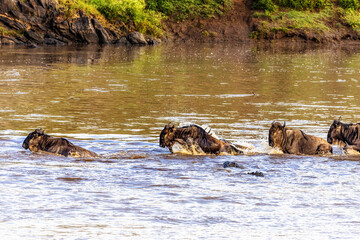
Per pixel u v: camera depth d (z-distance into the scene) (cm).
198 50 15475
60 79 8212
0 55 11725
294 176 3222
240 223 2300
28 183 2841
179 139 3875
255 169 3394
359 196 2792
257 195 2759
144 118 5350
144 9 19650
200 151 3881
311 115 5750
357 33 19988
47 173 3091
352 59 13662
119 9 18225
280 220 2362
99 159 3572
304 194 2806
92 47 15388
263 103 6512
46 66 9950
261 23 19725
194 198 2667
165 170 3281
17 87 7175
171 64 11294
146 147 4056
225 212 2453
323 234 2184
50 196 2609
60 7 16750
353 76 9875
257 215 2423
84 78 8456
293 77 9538
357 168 3484
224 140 4116
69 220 2258
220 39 19188
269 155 3894
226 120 5347
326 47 17938
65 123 4966
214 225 2262
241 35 19475
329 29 19900
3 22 15612
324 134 4691
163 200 2614
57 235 2058
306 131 4825
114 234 2095
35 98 6350
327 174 3291
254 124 5153
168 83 8244
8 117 5134
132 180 3002
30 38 15588
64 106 5897
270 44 18325
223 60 12619
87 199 2583
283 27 19650
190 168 3366
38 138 3706
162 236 2091
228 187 2911
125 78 8675
